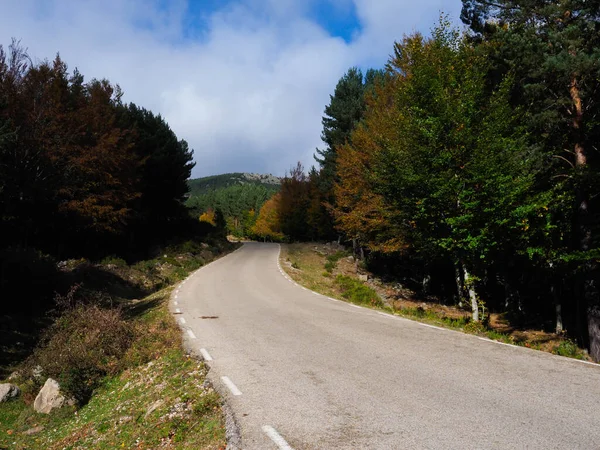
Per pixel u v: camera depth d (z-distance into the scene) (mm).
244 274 27375
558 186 13820
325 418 5195
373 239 25703
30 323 16109
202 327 12031
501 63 15664
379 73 40250
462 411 5266
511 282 24938
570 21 14930
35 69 25078
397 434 4652
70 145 26062
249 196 108062
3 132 18562
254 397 6086
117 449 5711
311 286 22062
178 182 45188
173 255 36000
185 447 4980
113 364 10305
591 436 4488
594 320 14078
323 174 45969
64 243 29391
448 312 21906
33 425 8688
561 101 14531
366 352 8516
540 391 5961
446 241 12961
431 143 13461
